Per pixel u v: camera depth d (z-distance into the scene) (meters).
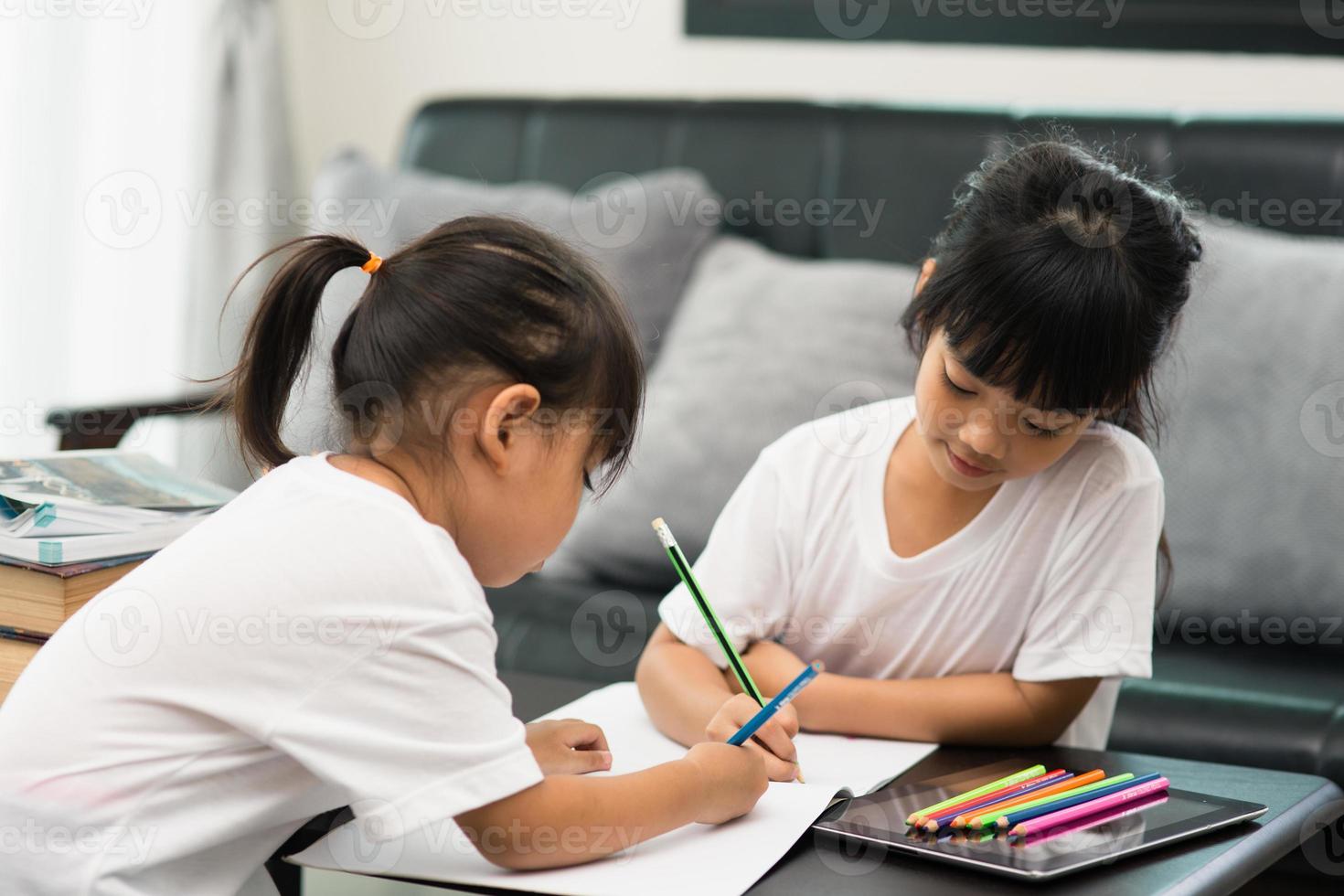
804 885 0.75
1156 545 1.10
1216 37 2.13
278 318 0.87
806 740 1.04
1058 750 1.02
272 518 0.79
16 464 1.04
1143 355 0.94
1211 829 0.83
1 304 2.31
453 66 2.62
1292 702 1.44
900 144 2.03
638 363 0.86
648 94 2.34
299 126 2.73
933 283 0.99
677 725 1.01
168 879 0.78
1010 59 2.24
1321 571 1.61
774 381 1.83
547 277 0.80
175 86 2.53
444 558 0.77
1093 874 0.76
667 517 1.79
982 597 1.11
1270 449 1.65
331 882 1.07
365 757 0.74
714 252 2.03
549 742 0.90
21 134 2.30
